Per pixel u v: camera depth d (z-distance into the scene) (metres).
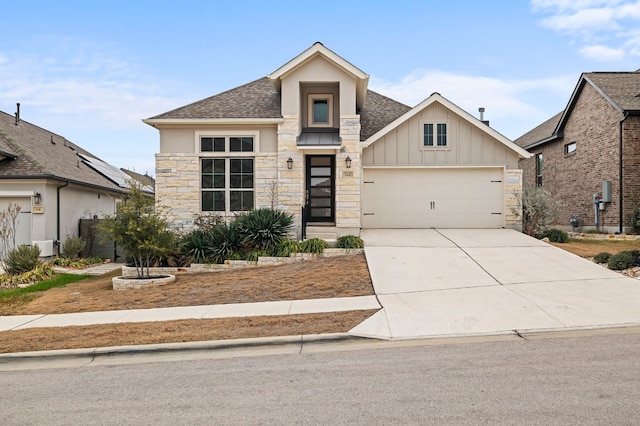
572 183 22.22
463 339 7.15
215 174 16.30
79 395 5.43
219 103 17.38
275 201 15.99
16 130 21.31
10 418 4.80
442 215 17.62
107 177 24.34
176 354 7.02
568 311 8.24
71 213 19.50
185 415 4.72
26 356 6.96
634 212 17.64
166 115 16.38
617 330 7.34
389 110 19.95
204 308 9.66
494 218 17.52
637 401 4.64
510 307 8.58
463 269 11.56
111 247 19.70
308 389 5.29
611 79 20.19
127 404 5.09
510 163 17.48
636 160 17.97
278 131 15.96
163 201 16.19
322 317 8.42
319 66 16.02
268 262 13.55
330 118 17.08
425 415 4.47
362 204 17.70
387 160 17.62
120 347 7.15
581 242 16.30
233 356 6.79
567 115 22.50
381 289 10.24
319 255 13.62
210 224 15.16
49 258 17.58
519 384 5.17
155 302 10.46
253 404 4.92
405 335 7.38
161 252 12.73
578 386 5.05
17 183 17.39
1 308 10.55
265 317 8.59
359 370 5.88
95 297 11.31
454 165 17.48
